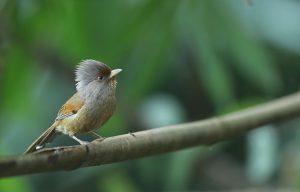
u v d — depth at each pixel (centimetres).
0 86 1275
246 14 1378
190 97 1586
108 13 1213
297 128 1470
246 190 1442
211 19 1205
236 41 1216
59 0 1215
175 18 1197
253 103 1362
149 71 1264
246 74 1395
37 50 1416
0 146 1259
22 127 1459
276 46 1468
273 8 1466
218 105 1376
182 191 1455
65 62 1459
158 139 857
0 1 1170
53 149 655
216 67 1233
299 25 1468
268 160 1287
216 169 1562
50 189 1536
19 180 1159
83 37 1234
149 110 1477
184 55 1512
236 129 1009
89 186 1545
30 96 1330
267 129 1299
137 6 1200
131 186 1477
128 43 1227
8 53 1222
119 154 786
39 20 1233
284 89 1505
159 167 1452
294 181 1354
